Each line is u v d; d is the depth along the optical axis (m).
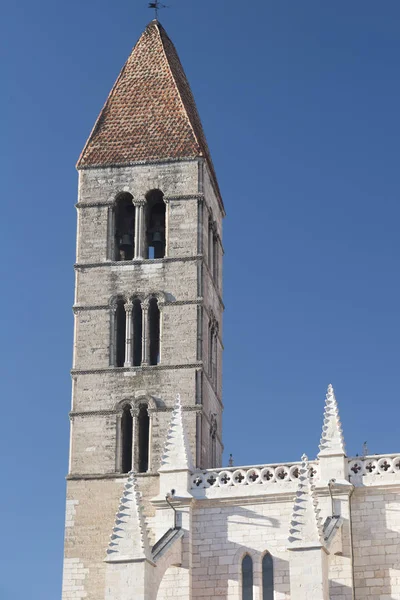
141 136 118.50
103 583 104.75
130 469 109.56
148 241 118.94
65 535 106.56
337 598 92.25
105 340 112.56
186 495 97.69
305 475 88.12
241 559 96.00
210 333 117.06
